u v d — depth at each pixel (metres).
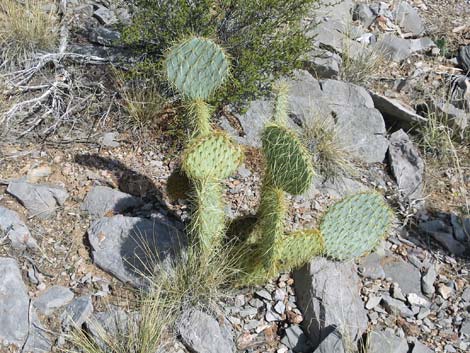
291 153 1.91
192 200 2.13
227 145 1.97
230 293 2.18
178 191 2.22
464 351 2.14
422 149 2.90
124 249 2.21
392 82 3.16
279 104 2.21
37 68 2.79
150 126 2.69
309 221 2.46
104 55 2.92
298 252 2.03
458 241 2.52
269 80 2.79
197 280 2.11
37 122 2.64
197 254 2.13
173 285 2.13
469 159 2.87
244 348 2.09
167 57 2.08
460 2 3.79
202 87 2.09
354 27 3.40
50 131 2.63
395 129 3.02
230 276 2.16
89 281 2.17
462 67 3.32
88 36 3.04
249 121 2.75
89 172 2.50
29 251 2.21
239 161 2.01
